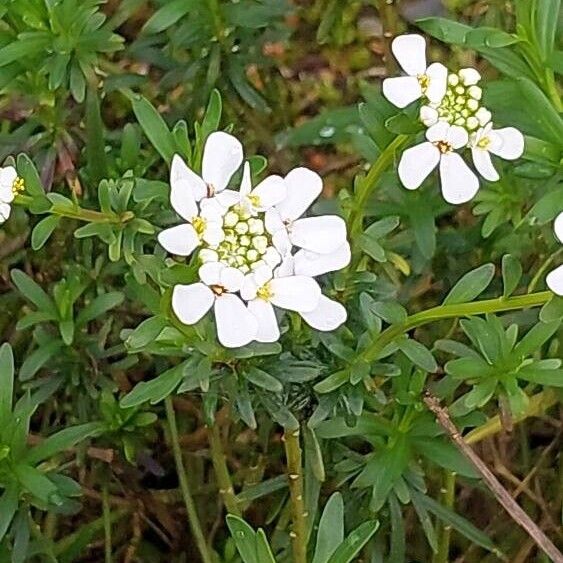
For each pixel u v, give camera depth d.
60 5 0.20
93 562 0.27
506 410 0.18
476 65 0.28
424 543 0.25
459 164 0.16
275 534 0.23
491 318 0.18
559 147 0.18
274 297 0.15
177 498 0.26
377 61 0.35
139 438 0.23
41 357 0.22
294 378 0.17
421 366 0.18
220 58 0.24
